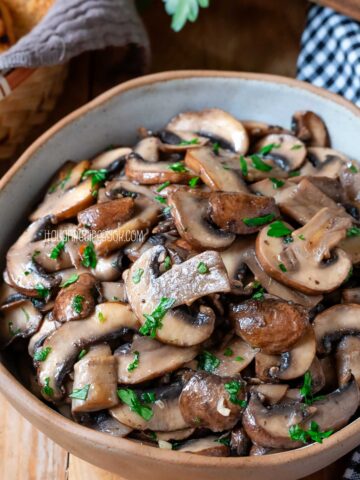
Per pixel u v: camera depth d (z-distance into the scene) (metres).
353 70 0.47
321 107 0.41
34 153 0.38
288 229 0.33
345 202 0.37
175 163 0.37
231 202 0.33
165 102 0.42
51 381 0.31
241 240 0.34
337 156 0.40
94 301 0.32
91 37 0.45
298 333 0.30
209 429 0.31
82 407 0.30
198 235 0.33
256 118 0.43
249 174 0.37
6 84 0.42
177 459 0.29
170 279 0.31
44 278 0.34
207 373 0.30
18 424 0.37
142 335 0.32
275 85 0.41
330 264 0.33
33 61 0.43
